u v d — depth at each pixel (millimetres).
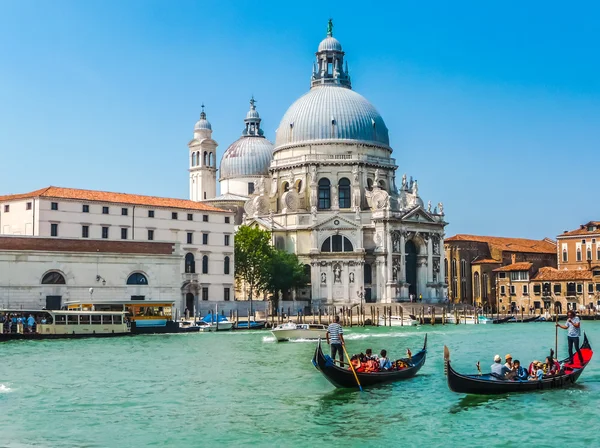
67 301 95312
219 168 177250
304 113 153250
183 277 116062
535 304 161625
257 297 138125
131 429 36406
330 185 149250
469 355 65625
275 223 146375
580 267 165250
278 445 33656
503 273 167250
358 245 140875
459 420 37938
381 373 47156
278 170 154500
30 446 33438
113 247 100062
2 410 40594
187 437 34938
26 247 93000
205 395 44812
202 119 168000
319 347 44406
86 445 33656
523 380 44125
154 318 93125
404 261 142750
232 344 77500
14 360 61250
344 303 139125
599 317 143000
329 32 164375
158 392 45844
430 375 51406
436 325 118750
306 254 141750
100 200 108875
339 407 41000
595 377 50188
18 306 91750
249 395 44719
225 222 123250
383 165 152375
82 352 67938
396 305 133375
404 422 37625
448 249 179750
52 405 41938
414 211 144000
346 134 150875
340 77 162625
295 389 46719
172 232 116375
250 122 178875
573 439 34562
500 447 33375
